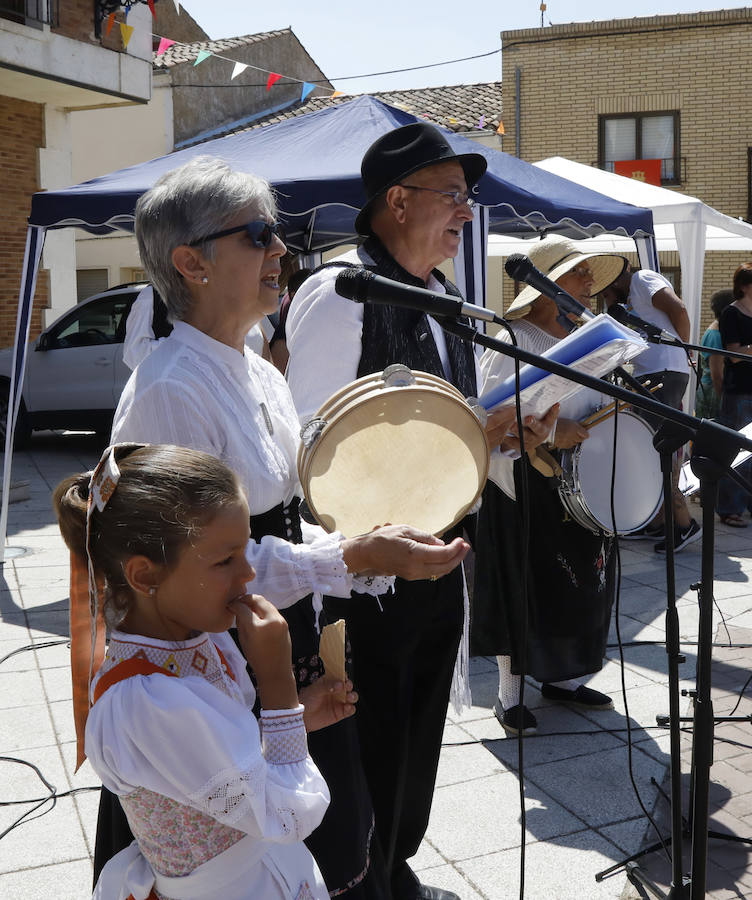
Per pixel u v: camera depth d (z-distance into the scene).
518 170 6.54
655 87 17.86
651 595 5.82
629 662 4.72
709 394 8.38
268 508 1.92
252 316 1.91
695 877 2.10
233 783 1.31
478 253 5.64
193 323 1.92
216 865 1.39
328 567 1.84
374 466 2.06
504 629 3.80
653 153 18.09
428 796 2.50
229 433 1.83
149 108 19.12
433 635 2.43
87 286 19.81
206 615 1.43
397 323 2.46
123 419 1.83
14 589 5.89
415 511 2.08
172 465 1.41
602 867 2.93
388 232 2.58
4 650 4.84
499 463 3.54
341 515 2.01
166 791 1.33
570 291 3.71
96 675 1.49
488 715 4.10
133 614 1.46
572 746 3.78
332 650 1.67
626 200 8.44
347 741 1.94
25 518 7.90
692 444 2.03
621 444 3.68
